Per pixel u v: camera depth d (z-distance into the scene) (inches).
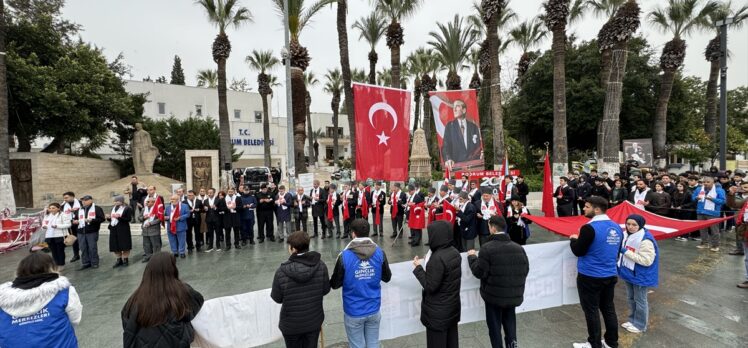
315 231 436.8
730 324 185.3
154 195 349.7
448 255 134.6
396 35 786.8
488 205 314.0
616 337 156.7
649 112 991.0
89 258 325.1
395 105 326.3
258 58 1359.5
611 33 596.4
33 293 103.8
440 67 1327.5
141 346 97.4
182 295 104.4
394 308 161.5
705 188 338.3
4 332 102.4
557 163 611.5
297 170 603.2
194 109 1648.6
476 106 434.6
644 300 174.1
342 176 1269.7
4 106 530.0
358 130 316.8
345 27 795.4
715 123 1044.5
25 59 770.8
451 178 434.9
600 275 154.5
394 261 323.0
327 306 217.5
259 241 418.0
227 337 135.1
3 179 524.1
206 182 851.4
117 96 907.4
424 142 883.4
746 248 240.2
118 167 998.4
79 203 328.8
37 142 1268.5
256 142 1690.5
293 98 600.1
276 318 145.9
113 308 226.4
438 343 133.7
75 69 812.0
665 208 371.2
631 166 630.5
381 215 432.1
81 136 858.8
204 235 416.5
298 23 574.2
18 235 407.8
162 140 1147.9
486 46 937.5
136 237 456.8
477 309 178.4
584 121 971.9
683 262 296.4
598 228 156.4
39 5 882.1
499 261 144.8
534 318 199.3
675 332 177.5
